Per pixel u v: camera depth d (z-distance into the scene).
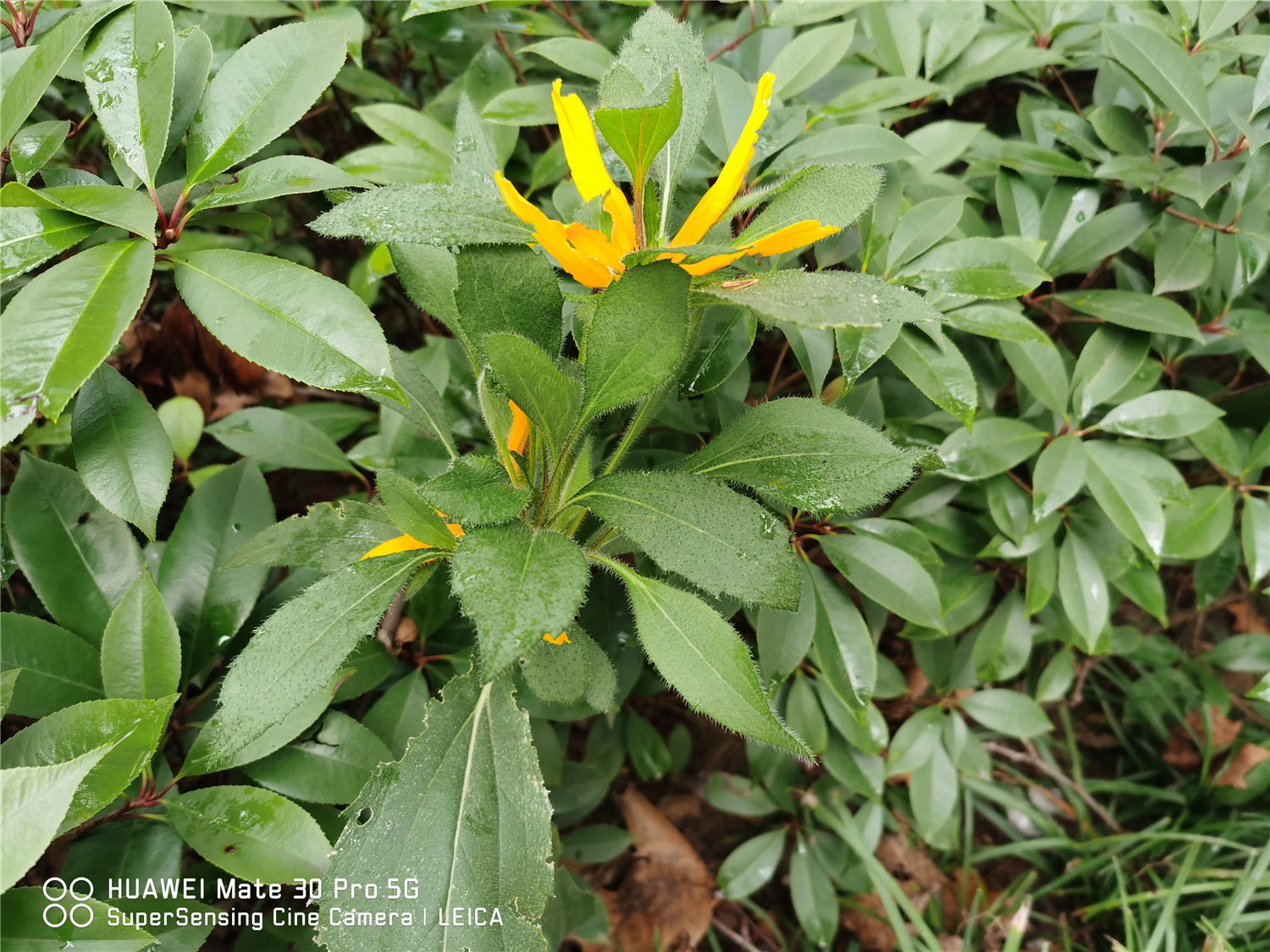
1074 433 0.40
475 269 0.26
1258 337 0.40
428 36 0.45
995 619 0.47
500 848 0.28
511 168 0.44
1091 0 0.42
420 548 0.29
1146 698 0.57
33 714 0.32
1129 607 0.63
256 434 0.41
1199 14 0.39
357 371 0.26
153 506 0.30
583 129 0.24
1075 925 0.52
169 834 0.32
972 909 0.51
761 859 0.50
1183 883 0.45
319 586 0.27
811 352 0.34
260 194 0.28
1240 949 0.44
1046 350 0.40
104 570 0.35
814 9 0.39
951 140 0.40
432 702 0.29
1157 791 0.54
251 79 0.30
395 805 0.28
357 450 0.42
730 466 0.29
